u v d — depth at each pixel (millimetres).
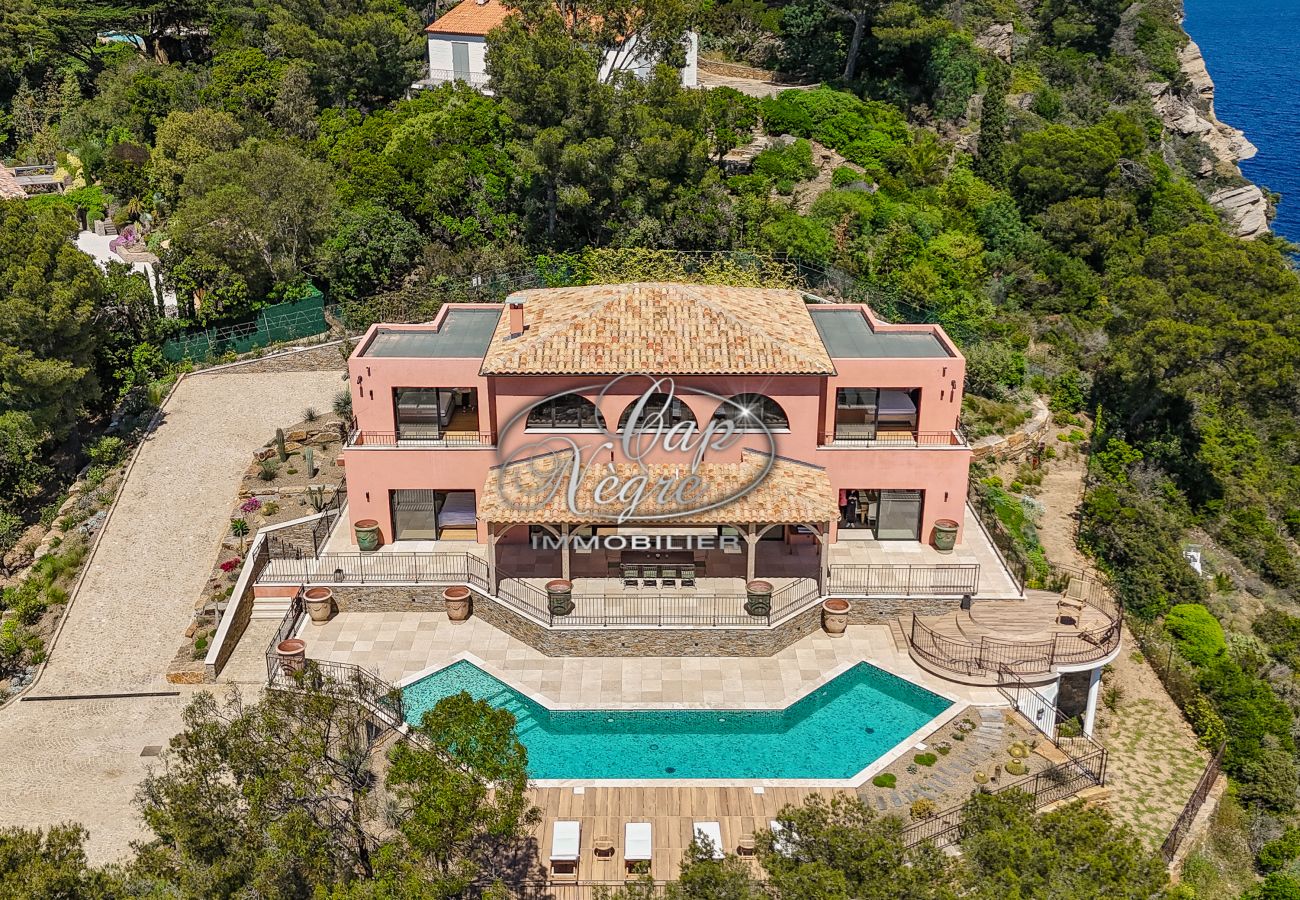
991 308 63344
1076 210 71938
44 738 31266
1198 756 36156
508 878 26172
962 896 20125
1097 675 34500
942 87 81750
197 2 81812
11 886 18406
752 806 28500
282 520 40031
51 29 79312
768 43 86688
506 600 35938
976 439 52312
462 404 38375
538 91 55781
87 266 46156
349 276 55781
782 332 36875
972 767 30000
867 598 36156
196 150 62312
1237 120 179500
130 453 44688
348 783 24891
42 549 40062
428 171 58625
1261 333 56031
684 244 58250
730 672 34281
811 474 36625
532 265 56844
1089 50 102688
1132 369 55438
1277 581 53719
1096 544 47938
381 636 35812
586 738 31484
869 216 62812
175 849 21281
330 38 73000
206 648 34281
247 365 51500
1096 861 20516
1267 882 31250
